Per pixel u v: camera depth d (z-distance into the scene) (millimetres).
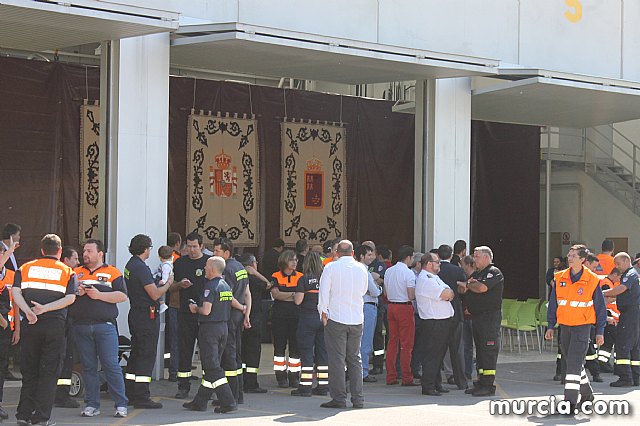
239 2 19484
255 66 20547
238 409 14812
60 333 12750
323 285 15023
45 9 15055
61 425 13109
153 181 18094
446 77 21672
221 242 15266
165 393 16469
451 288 17406
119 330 17344
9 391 16812
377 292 18125
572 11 24438
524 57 23656
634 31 25547
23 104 21766
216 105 24719
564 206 32031
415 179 22516
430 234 22172
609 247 21578
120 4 15797
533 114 25672
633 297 18156
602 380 19000
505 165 29938
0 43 17891
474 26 22859
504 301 25203
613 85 22094
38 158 21906
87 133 22594
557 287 14922
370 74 21281
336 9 20797
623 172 31344
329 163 26453
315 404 15430
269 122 25547
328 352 15086
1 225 21375
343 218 26672
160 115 18203
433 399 16234
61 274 12820
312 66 20359
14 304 13367
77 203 22438
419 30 22000
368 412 14633
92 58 25562
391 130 27500
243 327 16156
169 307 17703
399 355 18625
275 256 23125
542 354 24094
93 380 13930
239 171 25000
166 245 18094
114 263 17609
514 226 30078
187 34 18469
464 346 18469
